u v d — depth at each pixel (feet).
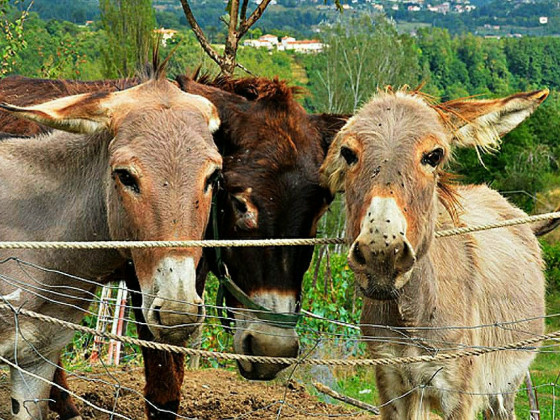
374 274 11.73
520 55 206.49
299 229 15.24
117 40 48.08
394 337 13.96
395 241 11.42
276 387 23.80
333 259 34.73
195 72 18.35
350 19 138.31
